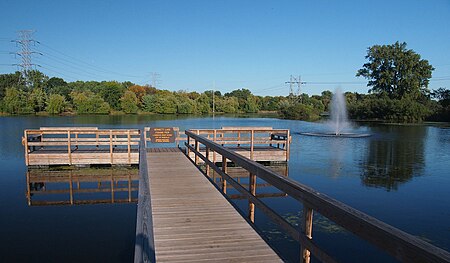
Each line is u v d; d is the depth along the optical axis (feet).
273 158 42.29
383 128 111.45
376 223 5.31
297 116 172.14
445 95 171.73
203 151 40.73
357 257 16.72
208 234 11.80
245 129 42.70
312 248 7.48
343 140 70.23
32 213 23.58
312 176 35.35
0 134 71.72
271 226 20.76
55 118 146.61
